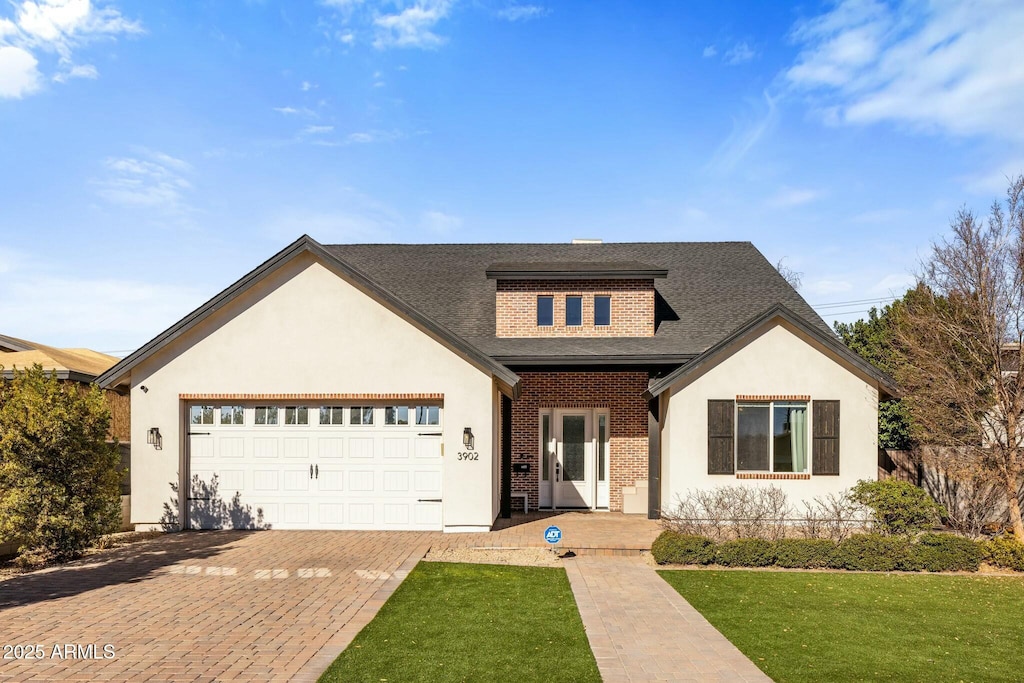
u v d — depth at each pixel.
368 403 15.32
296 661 7.34
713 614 9.36
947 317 15.30
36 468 12.30
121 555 12.68
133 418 15.26
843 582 11.30
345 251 23.53
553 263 18.84
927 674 7.23
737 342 15.67
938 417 15.12
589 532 14.94
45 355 19.61
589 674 7.08
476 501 14.90
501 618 8.98
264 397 15.25
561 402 18.50
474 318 19.27
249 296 15.40
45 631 8.31
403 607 9.42
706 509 14.34
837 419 15.51
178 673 6.99
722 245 23.53
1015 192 14.89
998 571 12.27
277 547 13.33
